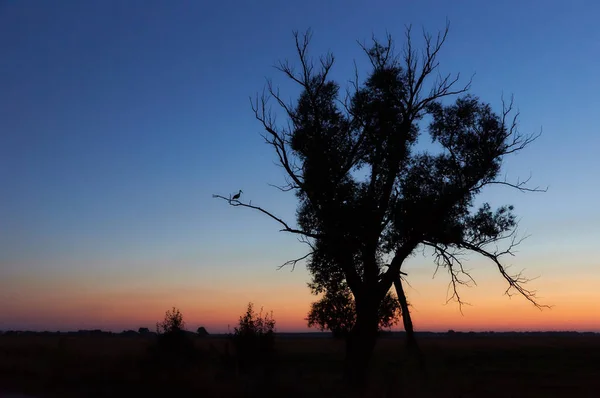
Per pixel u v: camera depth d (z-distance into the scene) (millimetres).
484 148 23891
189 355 31172
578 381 34094
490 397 23797
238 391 21297
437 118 24797
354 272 24812
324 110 25891
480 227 24500
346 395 21188
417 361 25109
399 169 25062
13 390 22766
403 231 24172
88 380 25094
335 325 27500
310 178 24859
